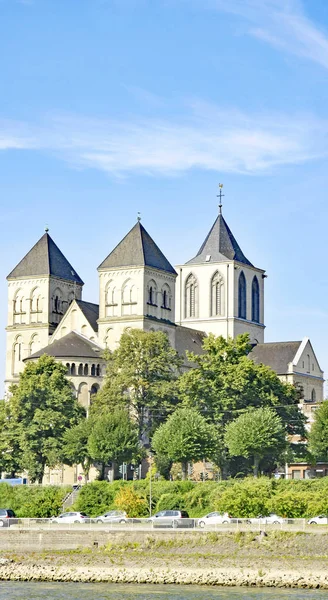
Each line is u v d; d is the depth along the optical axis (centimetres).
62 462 19375
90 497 16875
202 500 16438
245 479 16988
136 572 12912
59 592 11988
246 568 12850
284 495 15412
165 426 18838
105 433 19038
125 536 13912
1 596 11700
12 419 19762
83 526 14275
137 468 19538
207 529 13825
